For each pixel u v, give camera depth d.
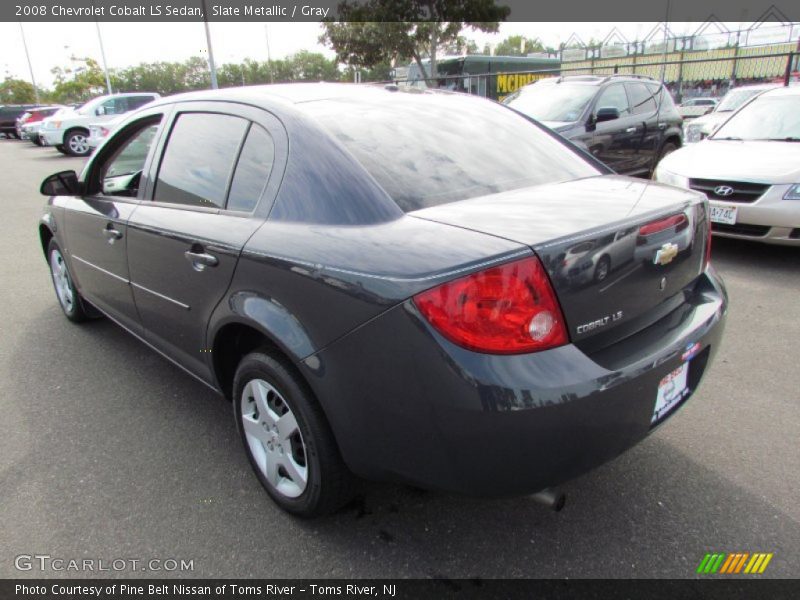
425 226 1.90
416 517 2.32
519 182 2.41
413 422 1.75
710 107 19.75
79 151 19.33
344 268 1.83
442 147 2.45
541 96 8.87
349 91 2.76
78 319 4.39
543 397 1.63
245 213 2.34
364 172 2.10
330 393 1.91
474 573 2.05
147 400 3.30
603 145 8.16
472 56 24.69
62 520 2.36
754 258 5.52
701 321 2.15
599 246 1.82
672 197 2.27
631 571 2.04
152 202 2.94
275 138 2.36
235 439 2.90
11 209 10.04
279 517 2.35
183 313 2.67
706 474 2.50
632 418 1.83
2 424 3.08
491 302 1.64
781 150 5.44
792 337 3.79
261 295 2.12
